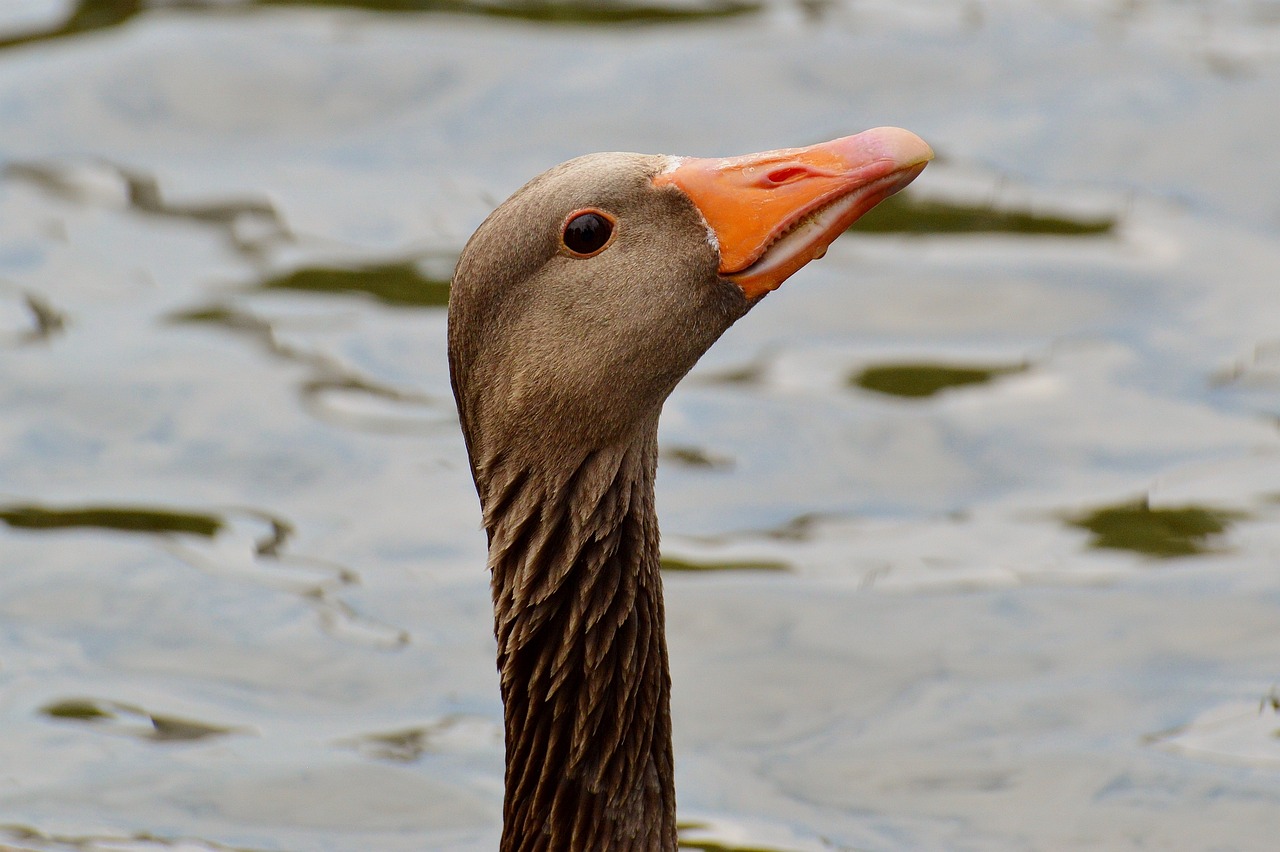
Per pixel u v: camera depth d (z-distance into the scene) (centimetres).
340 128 1997
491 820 1102
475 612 1313
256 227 1823
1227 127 1970
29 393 1577
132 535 1397
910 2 2294
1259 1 2295
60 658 1258
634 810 907
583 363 873
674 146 1922
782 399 1594
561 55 2117
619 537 893
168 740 1177
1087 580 1343
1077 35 2186
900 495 1459
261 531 1405
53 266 1767
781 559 1377
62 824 1091
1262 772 1127
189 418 1549
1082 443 1518
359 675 1245
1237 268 1761
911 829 1091
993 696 1216
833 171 877
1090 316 1703
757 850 1067
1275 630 1269
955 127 1983
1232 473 1468
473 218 1820
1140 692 1213
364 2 2248
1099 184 1892
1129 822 1089
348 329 1684
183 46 2109
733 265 878
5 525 1402
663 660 916
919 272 1781
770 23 2214
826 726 1191
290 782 1135
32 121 1988
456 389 915
